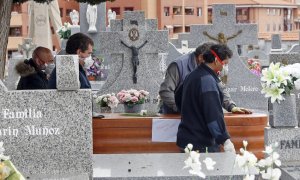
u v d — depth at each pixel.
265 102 19.27
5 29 12.63
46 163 8.35
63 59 8.26
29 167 8.34
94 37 28.44
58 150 8.34
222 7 19.14
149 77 17.34
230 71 19.30
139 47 17.30
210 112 9.32
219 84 9.67
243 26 19.17
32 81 11.49
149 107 17.22
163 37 17.33
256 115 11.67
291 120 10.07
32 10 32.88
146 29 17.34
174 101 11.34
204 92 9.39
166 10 77.50
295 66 10.13
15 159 8.33
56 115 8.31
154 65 17.38
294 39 52.88
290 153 10.08
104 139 11.64
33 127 8.31
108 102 13.21
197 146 9.52
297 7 95.25
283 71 10.03
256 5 89.31
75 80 8.25
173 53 21.59
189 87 9.59
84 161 8.38
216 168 8.44
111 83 17.41
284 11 93.69
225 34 19.19
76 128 8.34
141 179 8.23
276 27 92.19
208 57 9.59
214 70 9.62
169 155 9.37
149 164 8.82
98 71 22.75
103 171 8.49
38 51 11.59
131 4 74.94
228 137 9.37
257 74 19.36
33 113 8.30
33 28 32.97
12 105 8.27
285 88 10.05
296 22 95.75
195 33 19.23
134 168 8.61
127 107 13.23
